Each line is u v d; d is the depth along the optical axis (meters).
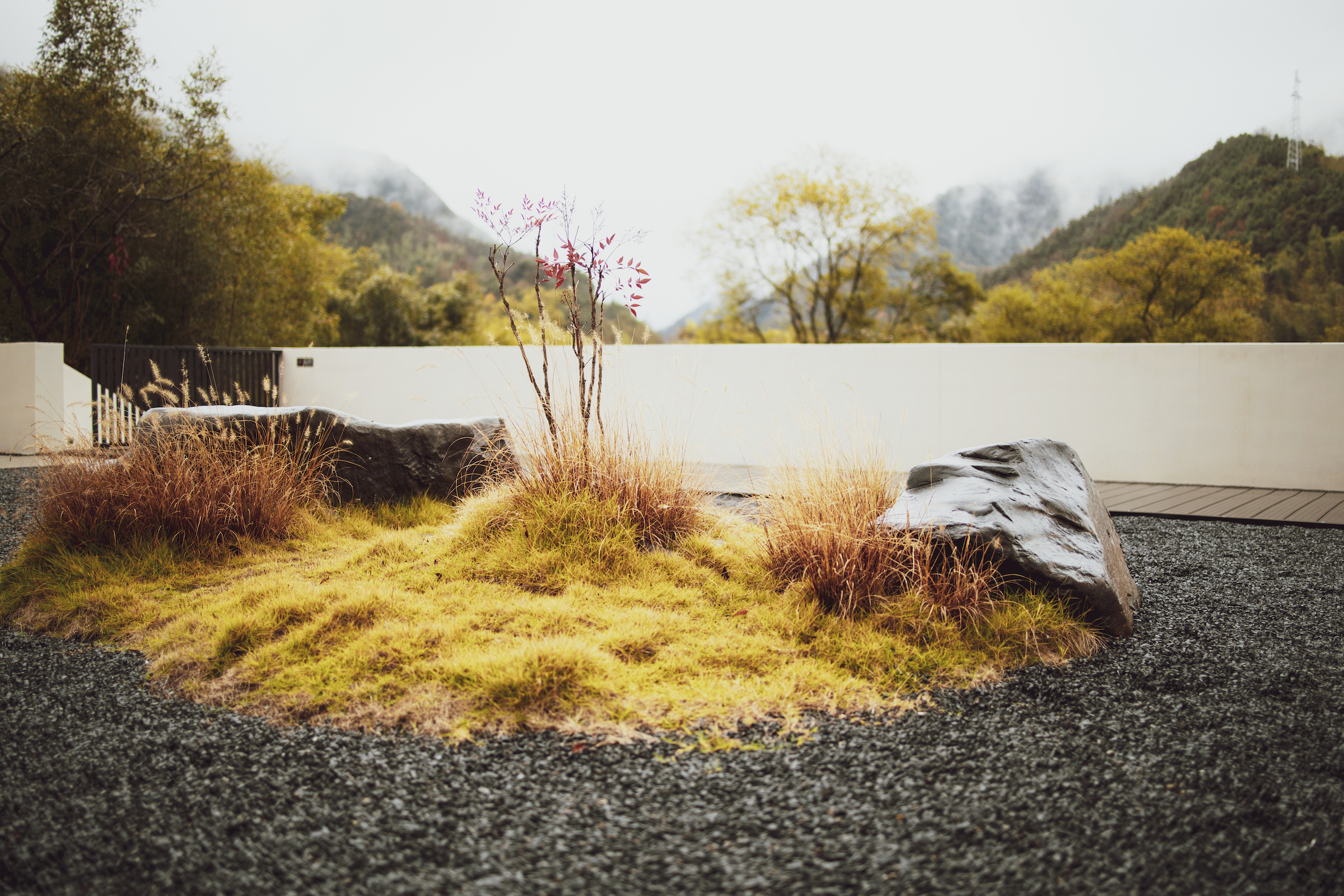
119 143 10.62
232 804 1.46
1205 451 6.40
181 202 11.40
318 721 1.82
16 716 1.87
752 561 2.89
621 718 1.79
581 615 2.37
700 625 2.37
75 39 10.41
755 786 1.51
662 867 1.25
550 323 3.29
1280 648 2.33
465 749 1.67
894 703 1.92
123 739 1.74
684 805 1.44
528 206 3.22
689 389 7.82
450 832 1.36
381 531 3.52
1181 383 6.45
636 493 3.08
